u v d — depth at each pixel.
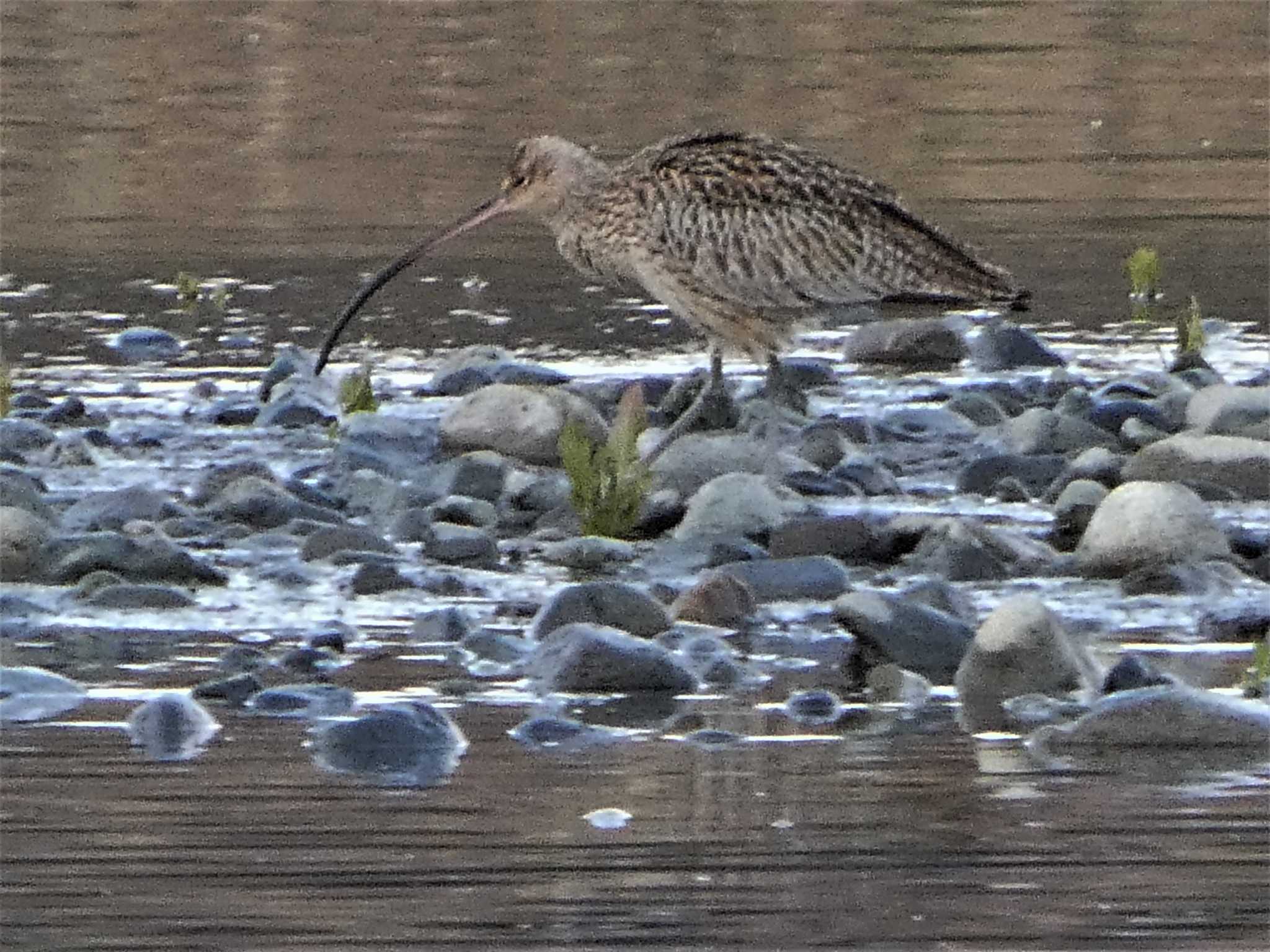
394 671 11.19
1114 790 9.49
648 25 33.38
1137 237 23.12
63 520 13.91
